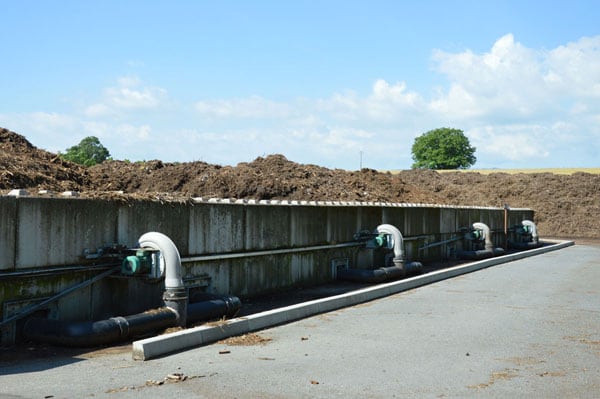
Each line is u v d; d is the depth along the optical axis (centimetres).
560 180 5519
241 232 1292
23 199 841
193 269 1159
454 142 11306
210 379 683
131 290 1030
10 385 645
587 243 3762
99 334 829
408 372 730
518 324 1067
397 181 2972
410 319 1113
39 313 883
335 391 643
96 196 968
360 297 1331
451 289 1565
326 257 1625
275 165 2380
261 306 1238
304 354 823
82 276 938
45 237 874
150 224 1056
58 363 751
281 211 1429
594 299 1387
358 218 1775
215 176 2017
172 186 1939
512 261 2458
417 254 2197
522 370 748
